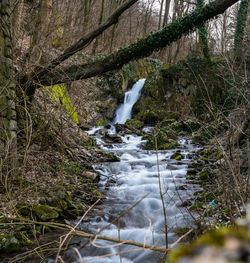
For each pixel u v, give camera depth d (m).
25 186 6.43
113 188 8.29
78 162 9.48
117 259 4.21
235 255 0.16
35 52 9.32
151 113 21.16
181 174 9.41
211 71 16.59
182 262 0.17
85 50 24.86
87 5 23.61
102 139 16.20
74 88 9.98
